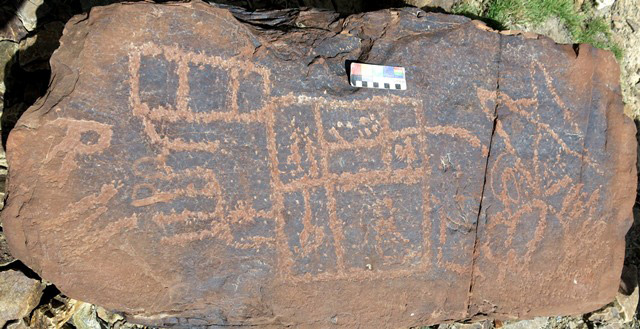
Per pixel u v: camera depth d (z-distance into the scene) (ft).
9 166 6.92
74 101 6.98
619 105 8.86
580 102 8.66
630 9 12.75
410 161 8.03
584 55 8.66
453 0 12.04
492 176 8.34
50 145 6.94
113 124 7.07
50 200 6.95
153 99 7.20
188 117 7.32
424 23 8.32
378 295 8.09
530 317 8.72
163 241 7.30
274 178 7.59
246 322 7.84
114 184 7.09
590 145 8.70
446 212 8.20
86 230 7.06
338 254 7.86
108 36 7.12
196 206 7.37
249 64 7.59
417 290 8.21
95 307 8.93
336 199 7.80
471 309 8.48
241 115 7.50
